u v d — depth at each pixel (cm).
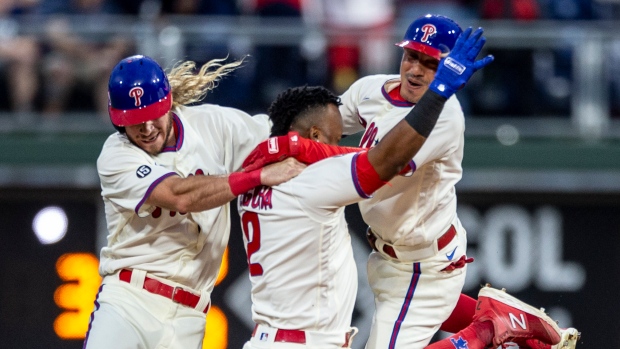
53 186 2800
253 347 1506
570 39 2992
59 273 2758
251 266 1523
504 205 2820
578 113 3014
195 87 1731
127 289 1672
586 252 2795
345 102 1773
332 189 1430
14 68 2970
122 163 1603
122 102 1583
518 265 2788
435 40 1587
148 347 1664
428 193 1639
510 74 3000
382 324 1706
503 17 3059
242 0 3022
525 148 2909
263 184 1487
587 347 2759
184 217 1644
